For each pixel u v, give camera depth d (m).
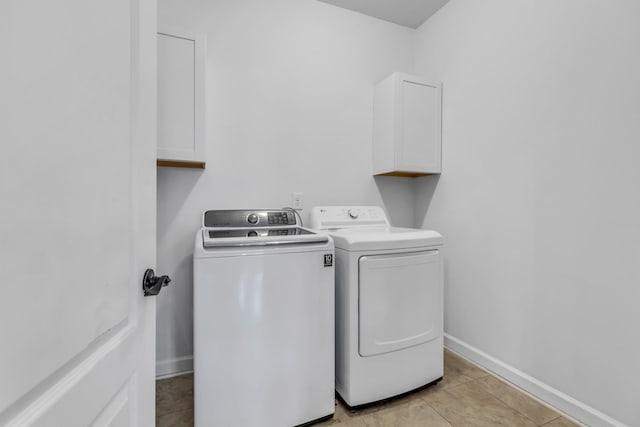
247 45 1.91
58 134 0.40
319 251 1.36
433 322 1.64
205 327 1.18
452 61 2.08
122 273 0.58
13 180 0.33
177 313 1.79
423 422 1.37
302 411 1.33
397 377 1.52
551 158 1.47
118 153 0.56
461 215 2.02
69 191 0.42
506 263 1.70
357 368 1.43
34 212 0.36
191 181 1.81
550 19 1.47
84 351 0.47
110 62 0.53
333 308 1.40
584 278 1.34
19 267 0.34
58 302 0.40
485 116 1.83
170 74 1.53
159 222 1.76
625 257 1.21
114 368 0.55
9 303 0.32
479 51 1.87
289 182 2.04
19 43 0.34
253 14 1.93
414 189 2.48
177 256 1.79
